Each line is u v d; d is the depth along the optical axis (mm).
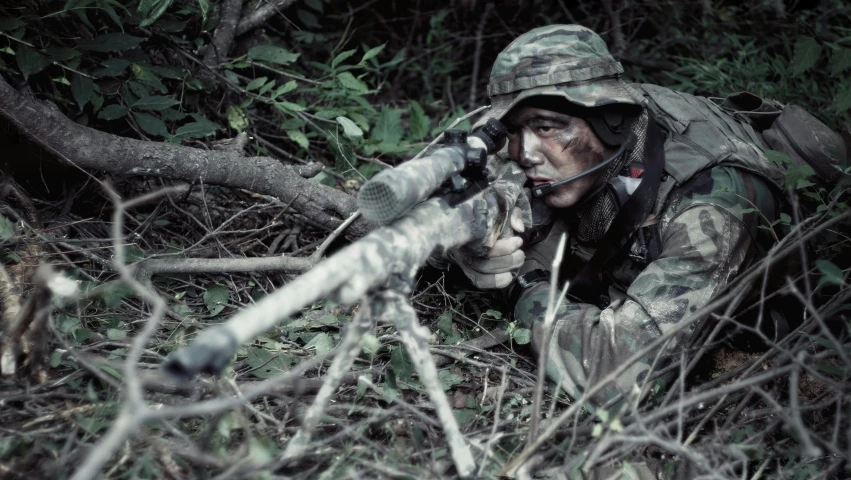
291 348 2873
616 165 2877
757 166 2992
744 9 5711
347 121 3721
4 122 2984
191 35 3889
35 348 2301
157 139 3596
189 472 2102
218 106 3959
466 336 3154
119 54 3445
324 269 1742
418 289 3439
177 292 3170
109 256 3119
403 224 2041
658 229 2900
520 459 2055
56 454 2033
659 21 5598
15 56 3109
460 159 2271
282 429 2295
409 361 2678
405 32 6016
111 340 2635
